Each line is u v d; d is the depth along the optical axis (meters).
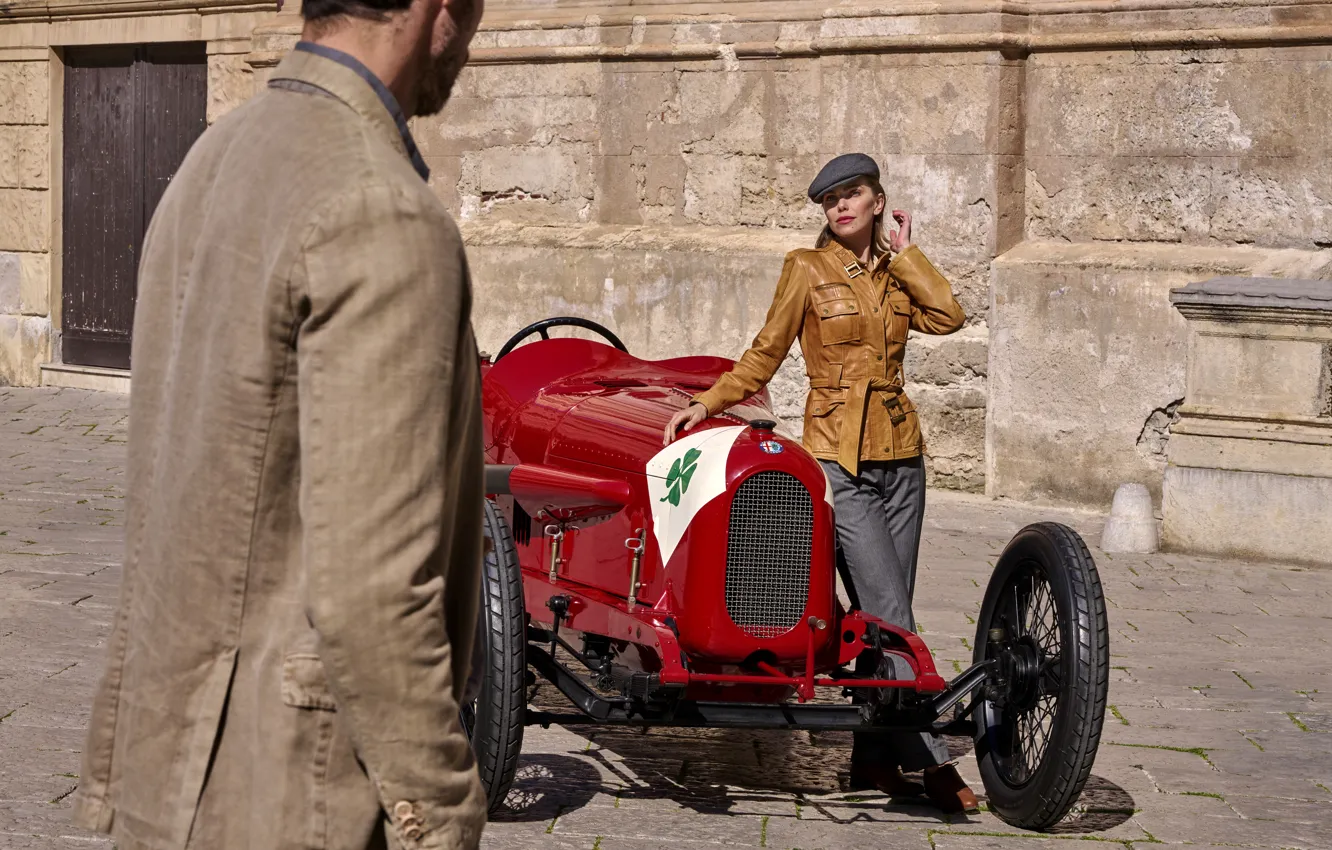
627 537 4.66
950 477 10.62
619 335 11.77
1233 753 5.41
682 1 11.73
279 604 1.75
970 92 10.26
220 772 1.74
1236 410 8.80
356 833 1.71
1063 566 4.39
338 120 1.76
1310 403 8.61
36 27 15.05
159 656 1.76
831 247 4.79
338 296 1.65
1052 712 4.56
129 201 14.78
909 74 10.47
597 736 5.43
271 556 1.75
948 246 10.45
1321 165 9.49
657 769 5.06
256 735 1.72
